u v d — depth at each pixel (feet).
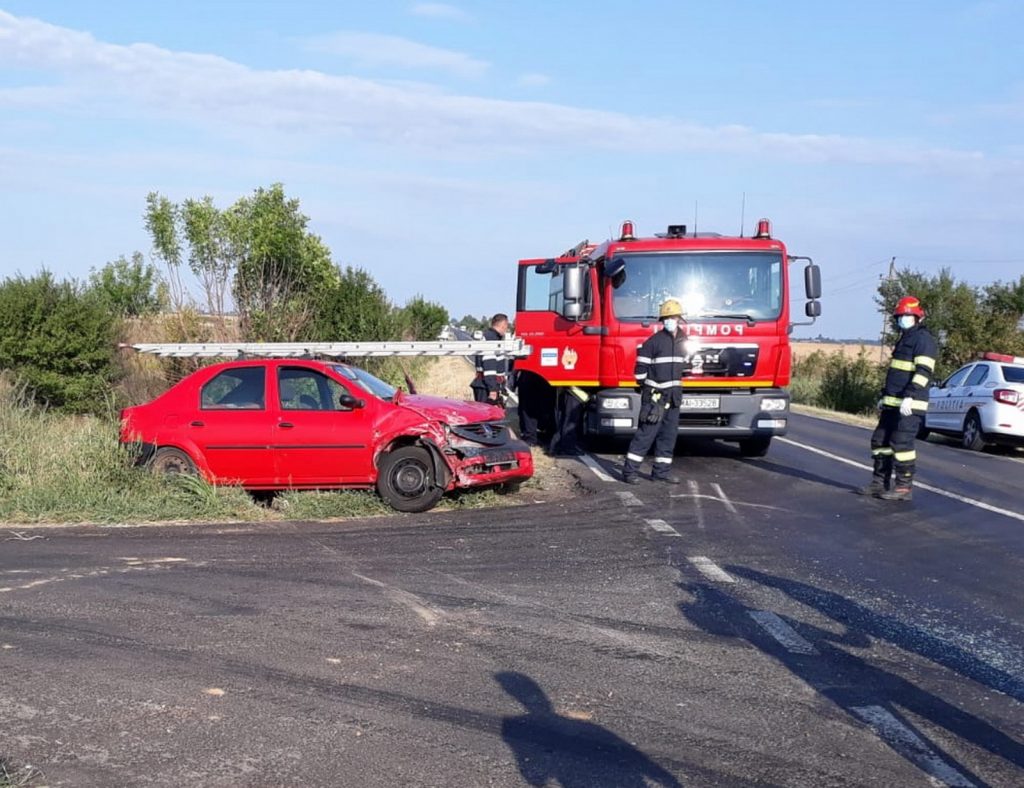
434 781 13.66
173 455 34.42
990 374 62.69
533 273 51.90
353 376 35.70
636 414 45.27
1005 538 31.07
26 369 55.26
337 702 16.46
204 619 20.93
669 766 14.21
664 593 23.44
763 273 45.03
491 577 24.80
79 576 24.49
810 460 49.24
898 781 13.88
